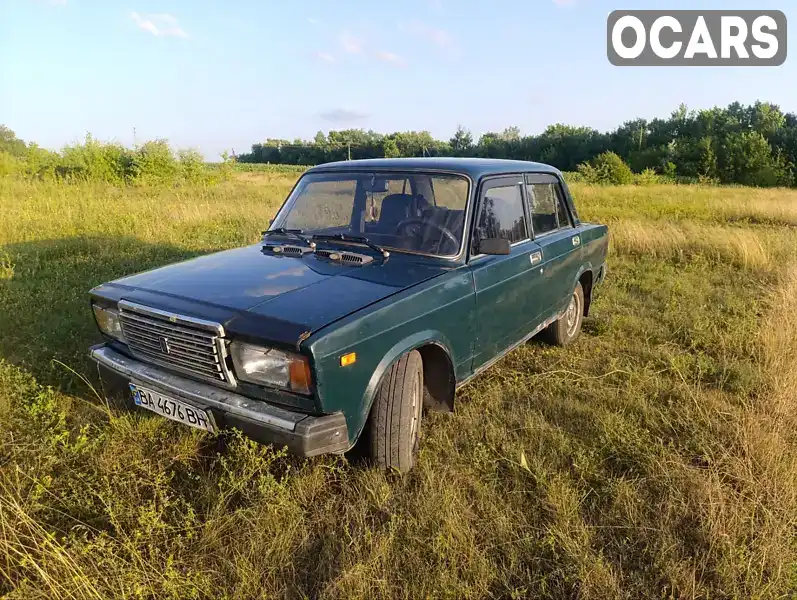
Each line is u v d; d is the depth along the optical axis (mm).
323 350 2355
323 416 2453
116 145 20922
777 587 2297
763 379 4332
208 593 2195
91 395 3762
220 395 2602
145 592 2152
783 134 54344
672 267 8734
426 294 2963
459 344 3314
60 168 20000
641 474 3150
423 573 2332
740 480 2996
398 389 2830
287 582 2295
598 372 4656
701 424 3695
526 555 2480
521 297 4008
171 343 2719
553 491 2850
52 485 2758
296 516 2654
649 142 65500
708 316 6031
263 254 3574
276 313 2537
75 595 2092
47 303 5496
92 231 9750
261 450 2926
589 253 5359
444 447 3334
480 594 2273
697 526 2695
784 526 2570
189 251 8266
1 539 2273
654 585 2350
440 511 2666
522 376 4477
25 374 3766
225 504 2693
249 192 18141
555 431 3562
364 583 2229
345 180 3912
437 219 3510
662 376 4609
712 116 62594
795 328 5098
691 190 26844
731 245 9406
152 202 13078
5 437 3111
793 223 14883
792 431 3555
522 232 4180
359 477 2918
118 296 3016
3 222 9742
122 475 2857
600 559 2404
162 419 3357
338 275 3074
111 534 2539
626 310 6391
